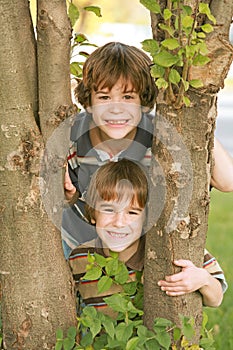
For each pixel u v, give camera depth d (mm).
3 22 2367
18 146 2414
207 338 2664
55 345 2484
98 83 2695
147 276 2529
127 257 2703
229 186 2707
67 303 2551
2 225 2463
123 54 2719
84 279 2682
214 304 2650
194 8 2365
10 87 2391
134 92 2711
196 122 2424
